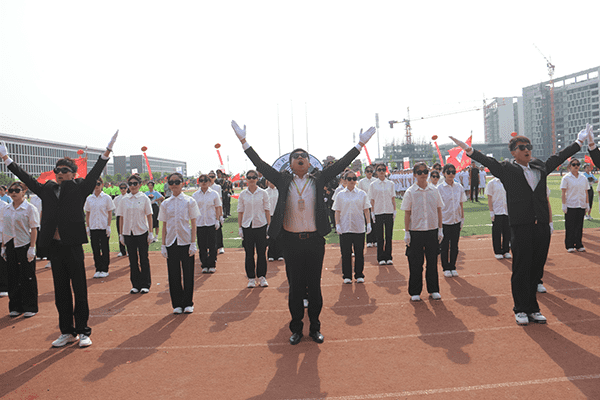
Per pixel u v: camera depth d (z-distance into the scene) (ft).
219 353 16.15
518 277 18.02
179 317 21.04
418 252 22.11
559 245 35.91
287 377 13.83
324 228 16.74
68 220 17.12
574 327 17.26
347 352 15.78
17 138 367.86
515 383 12.81
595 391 12.14
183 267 21.53
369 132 16.67
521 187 17.84
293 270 16.89
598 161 18.63
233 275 30.73
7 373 14.94
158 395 12.91
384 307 21.39
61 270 17.35
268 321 19.94
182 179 21.67
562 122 553.23
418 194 21.89
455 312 20.03
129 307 23.08
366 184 36.24
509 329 17.43
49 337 18.76
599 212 56.59
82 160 35.17
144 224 26.25
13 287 22.07
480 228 47.39
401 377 13.53
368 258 35.12
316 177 17.08
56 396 13.08
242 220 26.76
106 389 13.44
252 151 17.01
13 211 21.90
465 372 13.70
